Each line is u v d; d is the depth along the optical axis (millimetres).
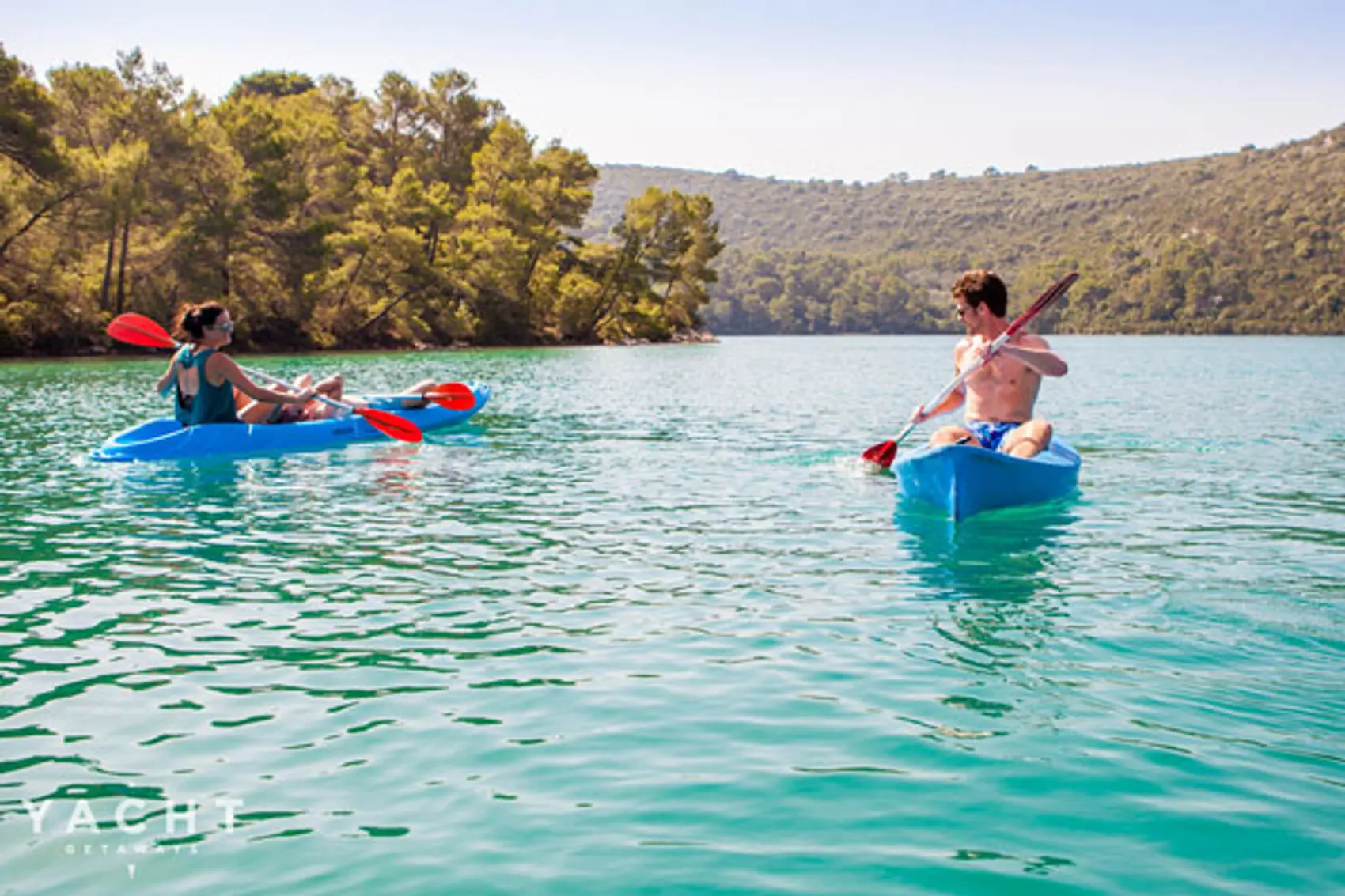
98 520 6934
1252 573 5410
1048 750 3219
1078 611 4715
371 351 48625
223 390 10219
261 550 6012
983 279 7793
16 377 23953
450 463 9672
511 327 62094
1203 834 2699
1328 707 3547
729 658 4102
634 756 3199
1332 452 10617
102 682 3836
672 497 7812
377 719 3500
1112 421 14336
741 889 2451
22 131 32469
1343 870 2521
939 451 6844
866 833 2721
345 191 49531
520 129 69312
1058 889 2445
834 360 45125
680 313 81750
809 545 6145
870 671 3943
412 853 2629
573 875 2514
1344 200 163875
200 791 2973
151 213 37500
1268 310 152625
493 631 4457
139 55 38344
